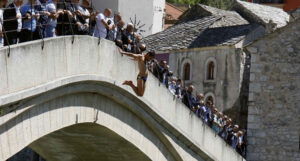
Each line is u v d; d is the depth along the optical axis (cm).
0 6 2348
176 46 5894
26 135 2345
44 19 2527
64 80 2466
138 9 5450
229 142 4228
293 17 5412
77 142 3147
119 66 2877
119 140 3108
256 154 4581
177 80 3741
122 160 3444
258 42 4594
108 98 2906
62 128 2833
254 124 4594
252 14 6356
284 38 4569
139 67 2834
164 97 3275
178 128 3428
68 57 2508
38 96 2361
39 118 2425
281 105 4572
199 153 3731
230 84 5475
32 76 2292
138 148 3225
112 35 2981
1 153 2202
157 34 6388
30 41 2292
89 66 2650
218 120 4131
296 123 4547
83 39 2597
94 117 2823
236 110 5428
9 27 2425
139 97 3028
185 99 3756
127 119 3098
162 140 3438
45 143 3178
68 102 2620
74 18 2730
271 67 4584
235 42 5438
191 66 5762
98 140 3119
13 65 2184
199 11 6562
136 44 3178
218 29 5884
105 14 2981
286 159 4559
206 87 5656
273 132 4578
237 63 5431
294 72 4556
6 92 2153
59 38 2444
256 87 4600
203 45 5678
